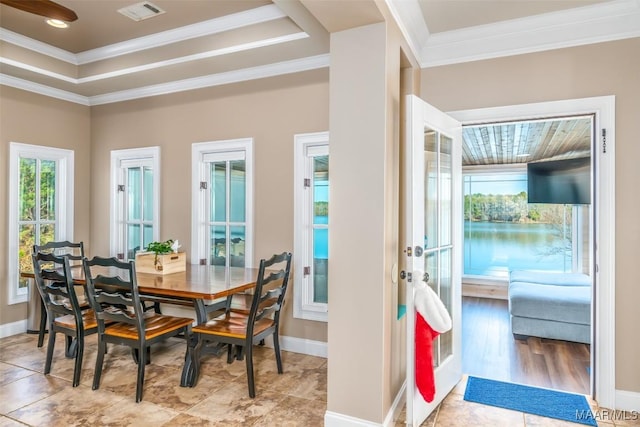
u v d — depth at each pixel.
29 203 4.08
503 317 4.98
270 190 3.61
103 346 2.77
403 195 2.88
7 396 2.66
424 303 2.24
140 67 3.62
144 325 2.79
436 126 2.59
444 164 2.79
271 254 3.61
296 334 3.53
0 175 3.81
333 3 1.98
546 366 3.33
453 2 2.54
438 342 2.64
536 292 4.23
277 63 3.48
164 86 4.04
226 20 3.10
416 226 2.32
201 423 2.36
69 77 3.89
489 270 6.70
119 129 4.38
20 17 3.07
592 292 2.73
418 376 2.26
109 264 2.66
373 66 2.19
